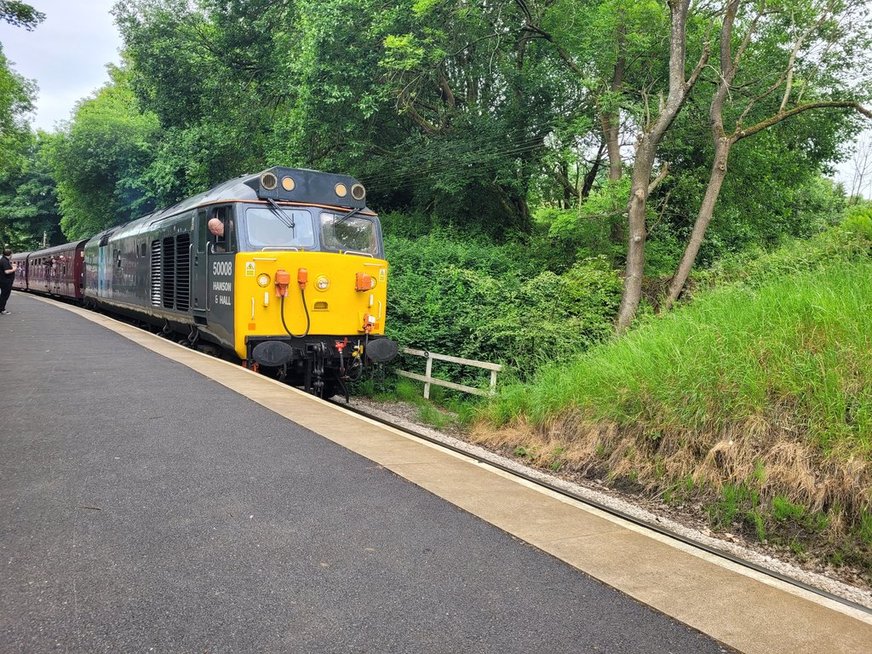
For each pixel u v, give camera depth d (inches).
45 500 172.1
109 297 763.4
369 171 862.5
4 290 695.1
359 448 241.8
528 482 225.3
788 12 629.9
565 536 175.2
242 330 390.6
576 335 488.7
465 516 183.0
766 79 690.8
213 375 356.8
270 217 406.6
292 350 387.9
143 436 235.0
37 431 233.8
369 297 426.6
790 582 175.3
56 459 205.0
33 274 1473.9
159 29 1035.3
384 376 535.8
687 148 725.9
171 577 135.3
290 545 154.6
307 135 826.8
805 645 127.4
